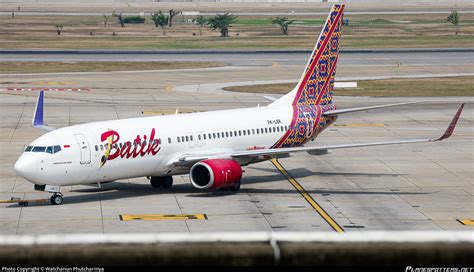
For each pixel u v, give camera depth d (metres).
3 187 162.00
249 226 130.50
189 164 157.25
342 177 181.12
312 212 143.00
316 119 187.38
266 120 176.50
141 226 128.62
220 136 165.88
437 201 154.25
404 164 198.62
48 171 139.50
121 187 165.50
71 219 133.12
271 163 198.62
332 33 188.88
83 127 148.00
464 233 22.89
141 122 155.50
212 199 153.38
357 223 134.12
